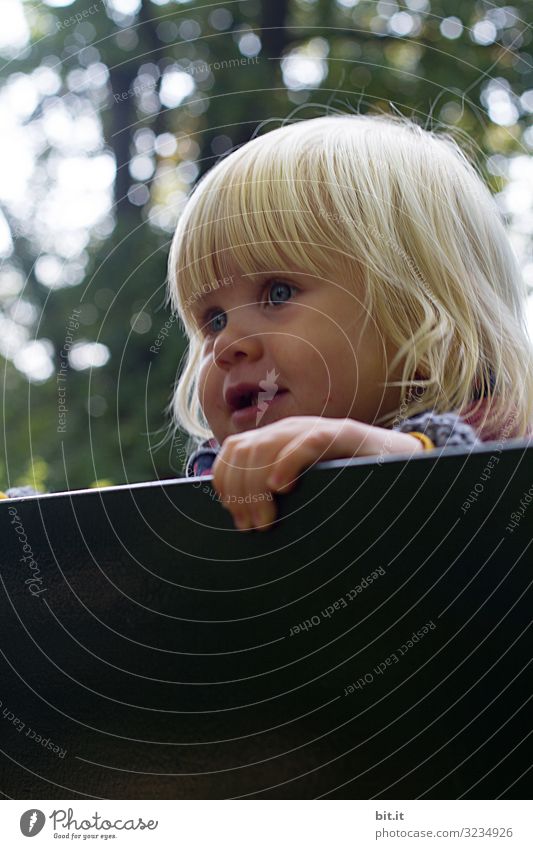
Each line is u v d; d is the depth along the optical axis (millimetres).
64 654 742
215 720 674
